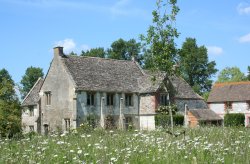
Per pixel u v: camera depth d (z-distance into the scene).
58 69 54.94
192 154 13.46
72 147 17.22
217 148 14.86
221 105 79.38
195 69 104.81
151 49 22.23
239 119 66.38
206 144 16.12
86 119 52.59
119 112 56.03
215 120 62.22
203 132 23.03
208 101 80.69
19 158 14.26
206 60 104.56
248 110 76.06
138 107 58.03
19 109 34.00
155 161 13.14
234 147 15.14
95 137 21.53
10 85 34.09
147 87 57.69
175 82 62.34
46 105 56.28
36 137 23.73
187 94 61.78
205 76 105.69
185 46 104.69
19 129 32.19
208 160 12.65
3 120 31.31
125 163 12.73
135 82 59.34
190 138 19.48
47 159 14.11
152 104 56.41
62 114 53.78
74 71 54.41
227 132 21.56
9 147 18.62
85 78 54.41
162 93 56.81
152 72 23.02
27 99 65.88
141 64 96.38
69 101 52.84
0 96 33.56
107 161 13.06
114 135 23.23
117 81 57.41
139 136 20.81
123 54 98.06
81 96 52.66
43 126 56.28
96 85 54.47
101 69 57.69
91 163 12.81
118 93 56.31
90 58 58.38
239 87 79.50
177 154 13.86
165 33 21.94
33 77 110.88
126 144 17.50
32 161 13.56
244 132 22.34
